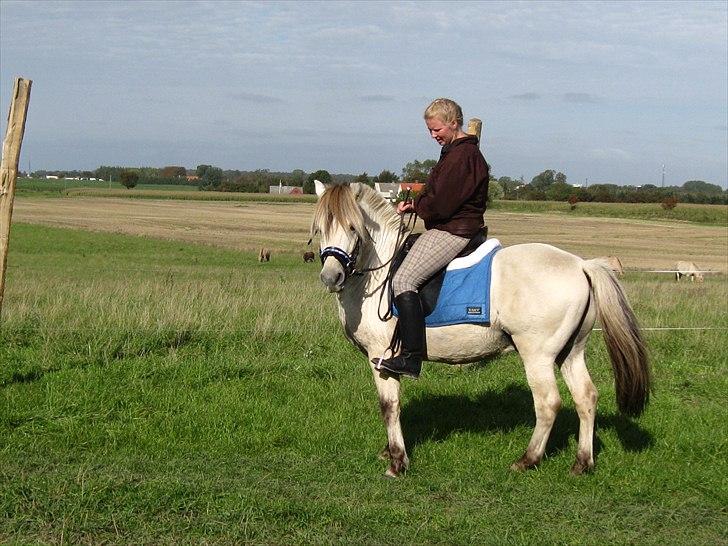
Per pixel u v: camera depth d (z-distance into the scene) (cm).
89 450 659
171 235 5356
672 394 891
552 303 589
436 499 560
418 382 884
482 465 644
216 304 1155
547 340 596
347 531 493
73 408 739
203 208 9419
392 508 525
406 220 678
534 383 607
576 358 630
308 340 1037
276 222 7175
